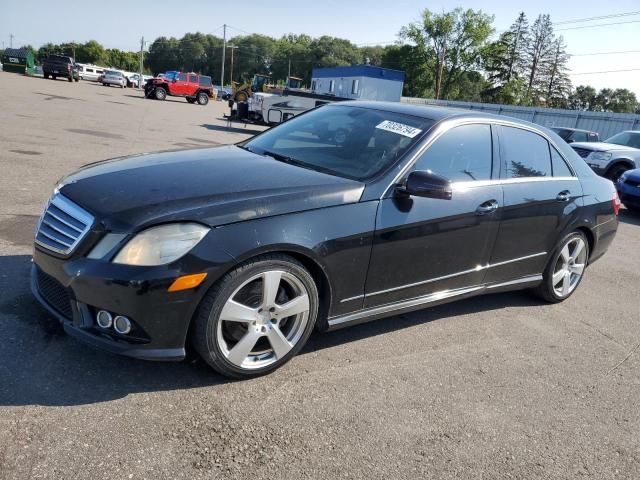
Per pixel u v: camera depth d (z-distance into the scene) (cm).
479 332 413
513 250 422
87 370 288
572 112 3130
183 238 263
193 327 276
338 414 282
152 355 267
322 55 12144
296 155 378
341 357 343
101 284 258
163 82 3681
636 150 1312
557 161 464
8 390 262
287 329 314
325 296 321
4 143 966
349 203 317
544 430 296
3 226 502
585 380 359
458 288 396
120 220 264
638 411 329
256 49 12744
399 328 400
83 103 2238
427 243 354
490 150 402
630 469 273
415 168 351
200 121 2222
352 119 408
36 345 303
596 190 494
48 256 281
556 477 259
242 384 297
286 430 263
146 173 317
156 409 265
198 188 293
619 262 684
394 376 329
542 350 397
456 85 7712
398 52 7944
